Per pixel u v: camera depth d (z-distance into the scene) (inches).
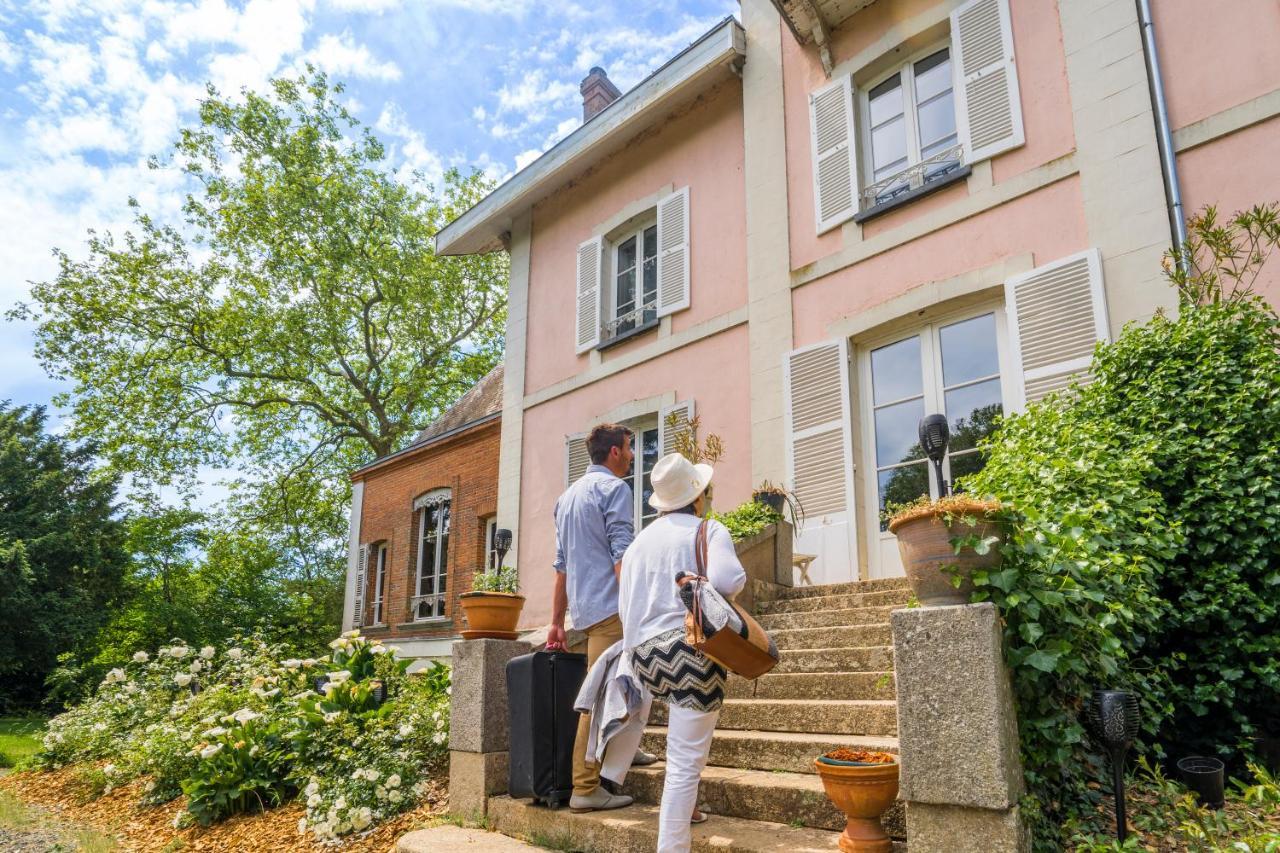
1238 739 136.0
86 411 744.3
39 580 770.8
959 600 102.7
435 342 888.3
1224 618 139.7
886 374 281.9
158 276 743.1
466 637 170.9
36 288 719.7
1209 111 218.5
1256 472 145.4
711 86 366.0
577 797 136.3
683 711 108.3
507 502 423.8
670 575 114.0
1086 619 109.2
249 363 792.9
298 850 168.2
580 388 398.0
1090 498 140.9
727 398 325.1
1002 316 254.8
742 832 116.6
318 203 771.4
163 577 986.7
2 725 606.5
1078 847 99.4
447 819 160.4
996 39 265.9
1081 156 239.1
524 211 463.8
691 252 356.8
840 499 275.4
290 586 951.6
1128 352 172.1
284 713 233.9
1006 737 93.0
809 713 151.1
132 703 327.9
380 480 578.9
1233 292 174.9
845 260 293.4
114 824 218.5
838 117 307.3
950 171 268.8
